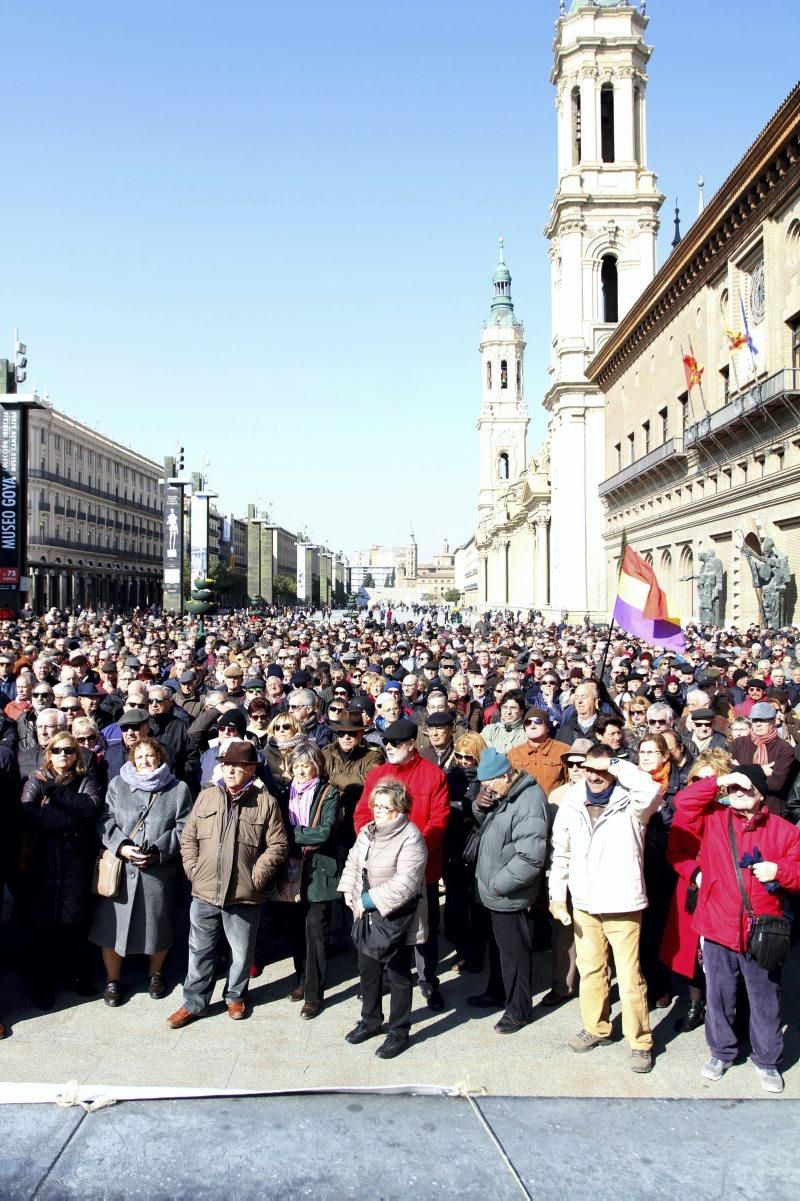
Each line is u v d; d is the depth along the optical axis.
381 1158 5.08
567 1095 5.79
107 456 91.75
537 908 7.67
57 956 7.67
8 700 12.77
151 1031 6.68
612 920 6.29
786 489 29.44
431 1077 6.03
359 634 28.41
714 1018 6.06
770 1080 5.88
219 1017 6.96
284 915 8.34
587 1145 5.22
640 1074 6.08
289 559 188.38
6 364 32.47
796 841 6.01
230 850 6.80
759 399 30.17
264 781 7.98
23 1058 6.22
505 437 132.75
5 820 7.14
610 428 56.47
